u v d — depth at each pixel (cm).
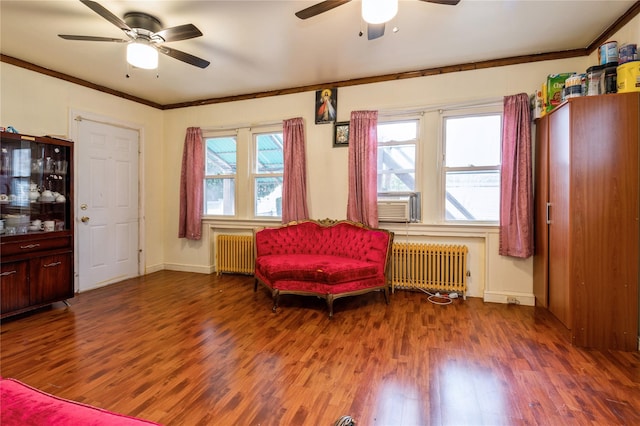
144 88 409
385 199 373
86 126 381
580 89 246
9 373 197
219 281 421
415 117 362
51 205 325
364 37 279
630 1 228
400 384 187
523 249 312
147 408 165
